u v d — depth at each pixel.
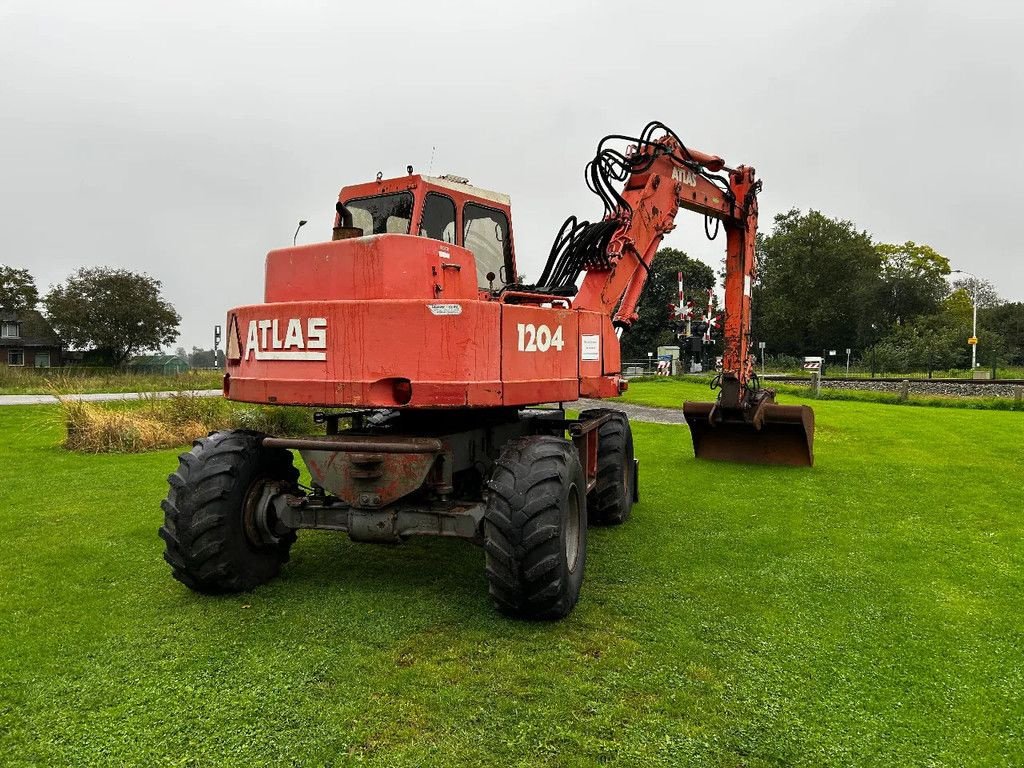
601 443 6.45
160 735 2.97
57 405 15.03
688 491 7.92
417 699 3.26
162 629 4.03
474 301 3.91
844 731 3.08
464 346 3.87
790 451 9.48
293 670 3.53
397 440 4.18
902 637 4.05
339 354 4.01
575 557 4.45
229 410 12.41
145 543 5.73
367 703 3.22
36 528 6.18
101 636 3.94
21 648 3.78
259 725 3.04
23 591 4.65
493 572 3.98
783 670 3.62
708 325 31.30
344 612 4.29
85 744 2.91
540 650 3.78
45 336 53.28
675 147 7.38
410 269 4.05
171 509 4.35
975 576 5.11
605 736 2.99
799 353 62.12
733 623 4.21
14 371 29.39
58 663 3.61
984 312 57.28
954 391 24.81
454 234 5.18
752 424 9.12
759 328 62.97
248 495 4.57
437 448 4.05
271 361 4.24
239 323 4.50
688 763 2.82
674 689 3.39
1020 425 14.05
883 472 9.02
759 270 64.56
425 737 2.96
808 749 2.94
